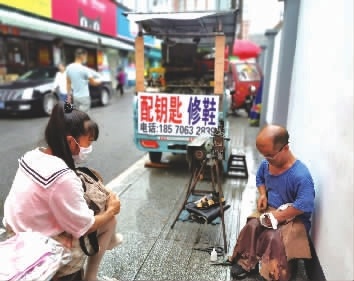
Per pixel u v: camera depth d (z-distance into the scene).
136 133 4.81
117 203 2.04
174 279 2.47
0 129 7.52
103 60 17.47
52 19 10.76
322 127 2.53
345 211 1.89
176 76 5.59
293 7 4.46
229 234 3.15
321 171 2.46
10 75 11.73
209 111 4.52
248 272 2.50
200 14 4.14
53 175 1.65
